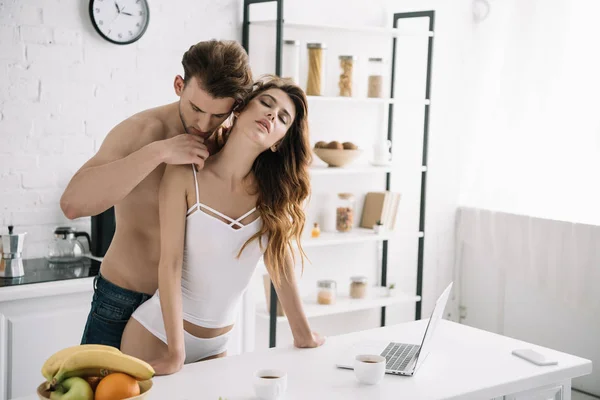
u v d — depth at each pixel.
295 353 2.09
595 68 4.02
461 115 4.83
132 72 3.53
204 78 1.92
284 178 2.11
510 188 4.51
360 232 4.25
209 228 1.97
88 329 2.18
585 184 4.06
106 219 3.32
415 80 4.61
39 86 3.28
